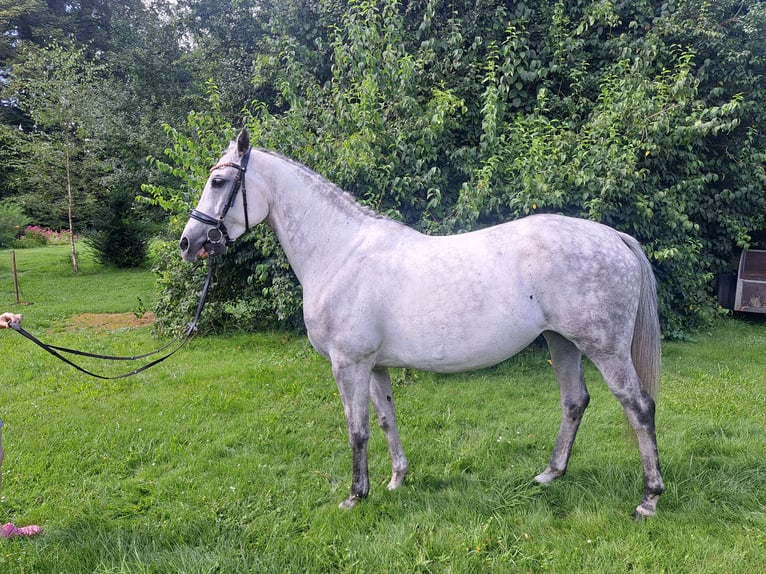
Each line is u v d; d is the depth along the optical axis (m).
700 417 3.81
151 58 13.44
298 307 6.04
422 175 5.41
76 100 12.97
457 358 2.49
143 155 13.04
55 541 2.51
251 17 9.94
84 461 3.33
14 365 5.51
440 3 6.23
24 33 22.20
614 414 3.95
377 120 5.18
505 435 3.62
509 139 5.79
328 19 6.93
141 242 13.52
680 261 6.10
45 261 14.40
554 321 2.44
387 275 2.51
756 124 6.54
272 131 5.50
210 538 2.50
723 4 6.20
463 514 2.59
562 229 2.48
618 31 6.54
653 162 5.80
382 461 3.26
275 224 2.78
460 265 2.46
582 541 2.38
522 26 5.86
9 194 18.84
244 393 4.58
